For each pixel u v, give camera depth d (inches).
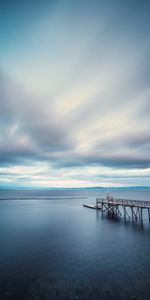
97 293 454.0
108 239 919.0
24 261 645.3
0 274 551.8
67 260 653.3
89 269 580.7
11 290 469.7
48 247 796.6
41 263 628.1
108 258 669.3
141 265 608.4
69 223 1355.8
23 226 1250.6
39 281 511.5
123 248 780.6
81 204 2861.7
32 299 432.8
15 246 811.4
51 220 1481.3
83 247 796.6
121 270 572.7
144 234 1020.5
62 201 3516.2
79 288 476.1
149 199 3287.4
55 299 432.5
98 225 1279.5
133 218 1568.7
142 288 472.4
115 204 1601.9
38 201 3494.1
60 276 538.6
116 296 441.4
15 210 2128.4
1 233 1053.8
